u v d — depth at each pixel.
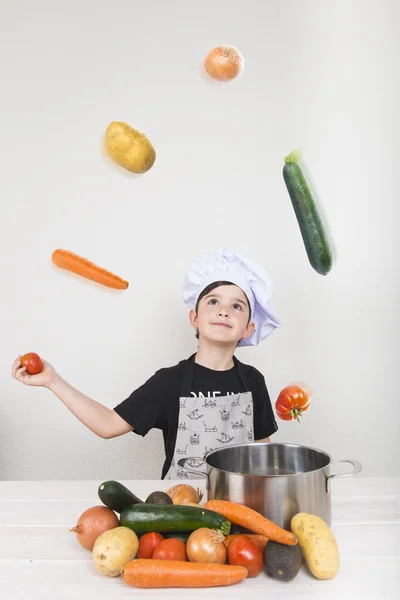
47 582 0.79
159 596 0.76
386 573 0.81
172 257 1.93
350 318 1.94
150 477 1.95
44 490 1.15
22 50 1.92
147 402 1.54
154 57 1.92
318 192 1.92
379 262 1.93
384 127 1.93
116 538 0.80
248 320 1.63
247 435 1.57
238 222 1.93
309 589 0.77
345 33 1.93
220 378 1.61
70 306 1.93
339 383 1.94
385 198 1.93
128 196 1.92
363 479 1.20
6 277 1.93
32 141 1.92
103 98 1.92
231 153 1.93
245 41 1.92
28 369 1.36
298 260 1.93
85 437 1.94
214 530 0.82
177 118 1.92
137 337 1.93
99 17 1.92
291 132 1.92
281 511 0.85
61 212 1.92
